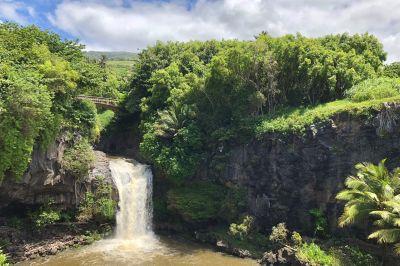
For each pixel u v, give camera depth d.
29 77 32.12
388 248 29.11
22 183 32.78
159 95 49.31
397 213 26.22
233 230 35.66
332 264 29.27
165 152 40.75
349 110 33.72
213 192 40.00
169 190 41.12
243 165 39.00
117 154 56.97
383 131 32.31
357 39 49.59
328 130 34.44
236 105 42.56
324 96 42.81
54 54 39.72
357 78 41.69
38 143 33.66
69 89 37.31
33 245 33.53
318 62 41.53
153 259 33.31
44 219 34.50
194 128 41.78
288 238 34.69
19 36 38.44
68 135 37.53
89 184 37.81
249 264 32.66
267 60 42.56
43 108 31.64
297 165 35.72
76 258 32.84
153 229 41.78
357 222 30.98
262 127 38.38
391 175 29.88
